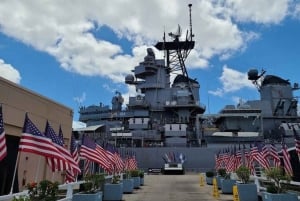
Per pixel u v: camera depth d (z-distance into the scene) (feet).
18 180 57.98
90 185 46.09
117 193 57.72
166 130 199.93
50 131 40.22
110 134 203.21
